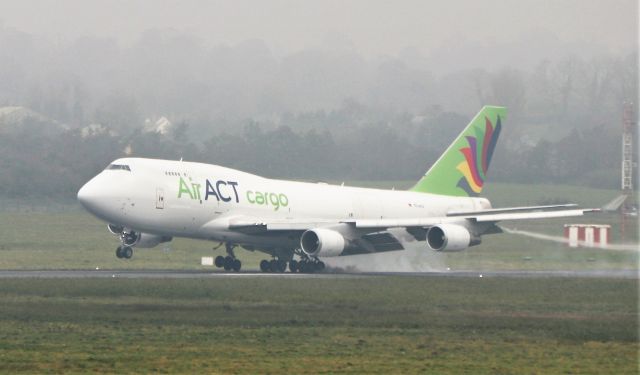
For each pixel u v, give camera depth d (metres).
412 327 119.50
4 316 121.38
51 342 103.56
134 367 91.00
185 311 129.12
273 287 160.75
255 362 94.38
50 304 133.62
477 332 116.06
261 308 134.25
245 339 108.06
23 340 104.38
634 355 101.94
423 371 91.56
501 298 153.50
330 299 146.62
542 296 157.25
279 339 108.56
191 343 104.62
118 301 139.12
